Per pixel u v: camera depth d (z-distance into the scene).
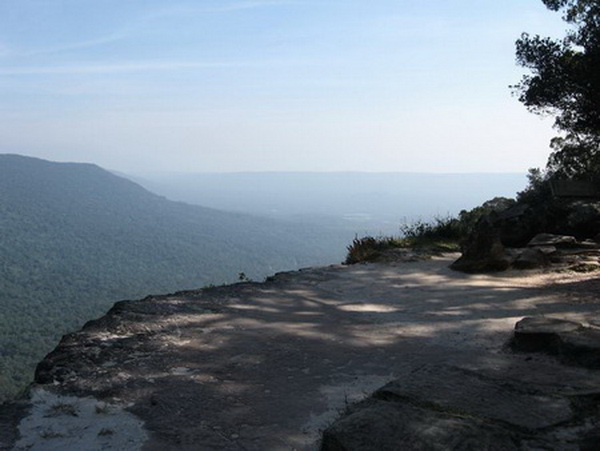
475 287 8.19
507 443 2.75
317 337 5.66
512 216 12.58
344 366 4.75
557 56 16.98
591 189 13.53
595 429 2.86
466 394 3.43
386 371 4.60
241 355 5.06
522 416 3.08
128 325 5.89
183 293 7.70
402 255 11.42
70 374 4.52
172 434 3.48
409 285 8.48
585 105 16.81
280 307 7.00
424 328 5.95
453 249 12.43
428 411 3.11
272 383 4.38
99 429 3.55
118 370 4.62
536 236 11.60
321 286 8.41
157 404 3.94
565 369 4.19
